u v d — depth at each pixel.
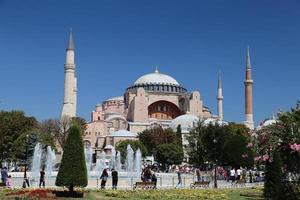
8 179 44.81
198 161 63.56
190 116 169.25
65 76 143.25
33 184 53.47
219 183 61.41
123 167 107.06
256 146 32.25
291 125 30.14
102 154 117.56
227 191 44.38
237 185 55.88
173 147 118.56
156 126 158.38
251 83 159.62
